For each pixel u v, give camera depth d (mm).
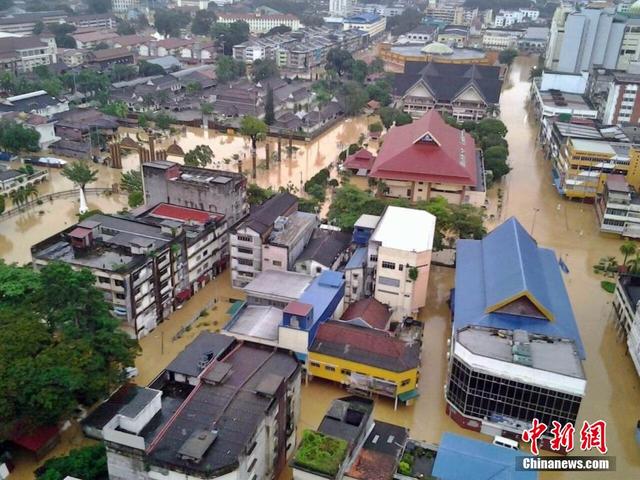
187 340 105062
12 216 153125
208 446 63875
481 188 170625
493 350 85062
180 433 66812
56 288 85938
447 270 133625
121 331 92562
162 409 73125
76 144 197000
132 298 100500
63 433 82188
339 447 66688
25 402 73812
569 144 175000
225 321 110438
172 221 114000
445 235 139625
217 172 133125
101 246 108062
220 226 124125
